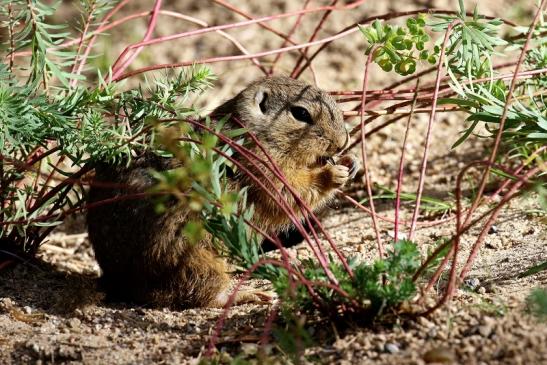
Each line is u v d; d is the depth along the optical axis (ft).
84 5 40.88
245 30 69.46
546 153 40.24
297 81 40.52
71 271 40.47
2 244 39.17
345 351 26.78
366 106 46.98
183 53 67.36
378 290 27.50
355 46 66.23
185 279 35.47
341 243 41.70
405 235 41.16
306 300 28.68
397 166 51.39
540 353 24.77
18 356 30.68
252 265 28.60
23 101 34.24
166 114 36.24
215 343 29.37
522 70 41.42
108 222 36.32
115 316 33.76
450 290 28.02
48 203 37.52
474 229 40.09
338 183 39.06
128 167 36.09
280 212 37.88
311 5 71.67
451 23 35.32
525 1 64.23
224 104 40.55
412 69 35.63
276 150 38.75
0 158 35.27
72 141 35.42
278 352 27.94
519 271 33.45
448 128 55.31
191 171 29.04
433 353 25.23
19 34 37.76
